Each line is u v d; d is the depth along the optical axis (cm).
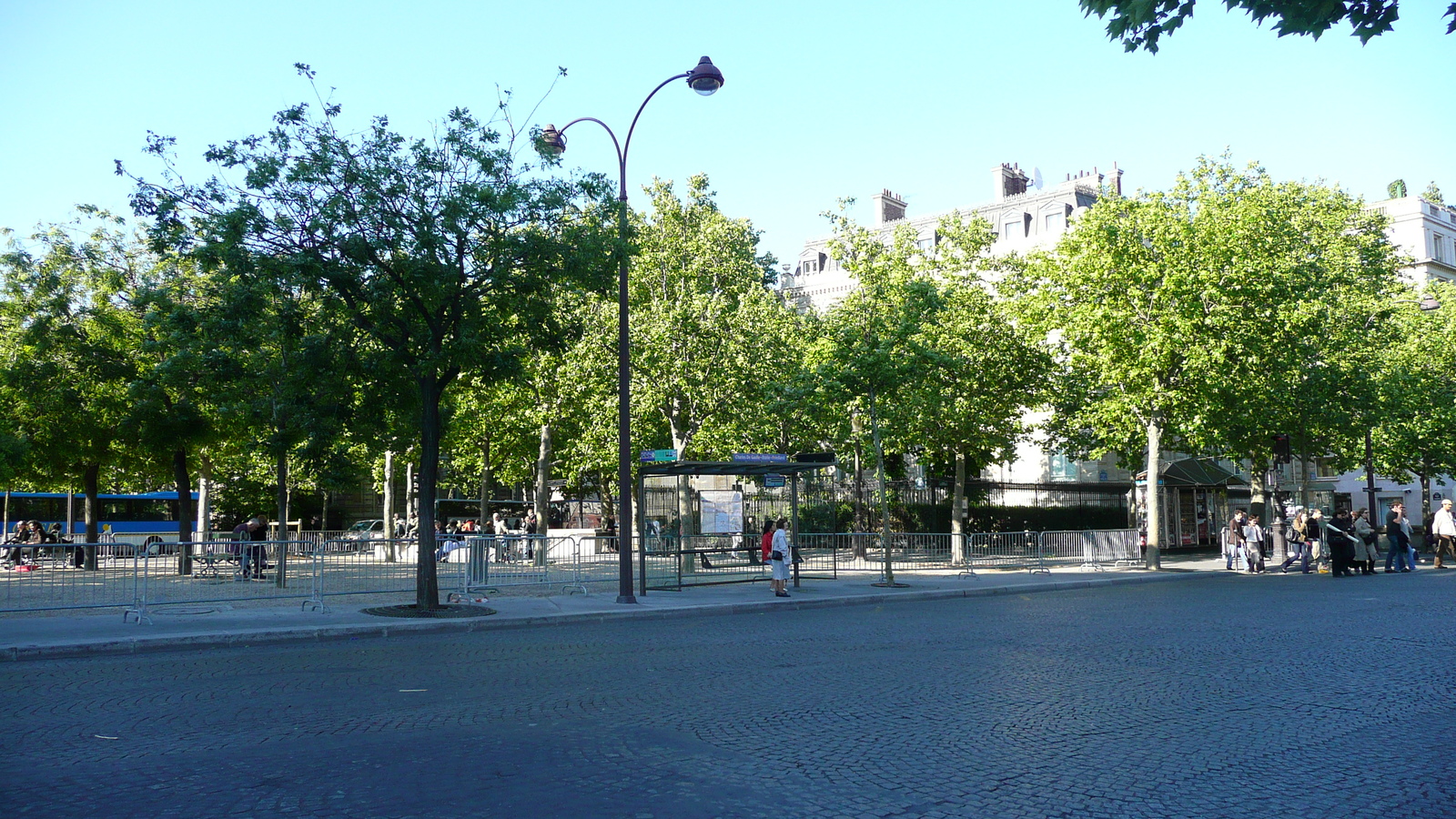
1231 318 2955
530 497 5928
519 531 4384
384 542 1967
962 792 602
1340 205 4178
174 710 879
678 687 984
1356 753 697
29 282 2725
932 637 1409
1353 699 894
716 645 1343
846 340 2520
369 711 865
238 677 1076
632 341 3388
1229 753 695
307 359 1817
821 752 704
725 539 2456
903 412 3228
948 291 3341
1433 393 4059
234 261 1614
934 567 2850
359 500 6550
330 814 555
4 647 1267
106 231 2834
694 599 2034
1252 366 3130
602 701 909
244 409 2594
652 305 3544
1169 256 2998
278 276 1644
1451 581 2452
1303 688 950
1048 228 5750
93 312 2766
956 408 3275
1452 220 6619
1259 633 1389
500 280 1691
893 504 4044
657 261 3584
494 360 1747
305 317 1823
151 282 2730
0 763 684
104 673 1119
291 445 2438
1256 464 3994
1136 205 3155
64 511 4950
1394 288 4309
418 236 1622
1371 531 2883
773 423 3669
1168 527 4291
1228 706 864
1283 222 3712
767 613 1872
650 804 574
